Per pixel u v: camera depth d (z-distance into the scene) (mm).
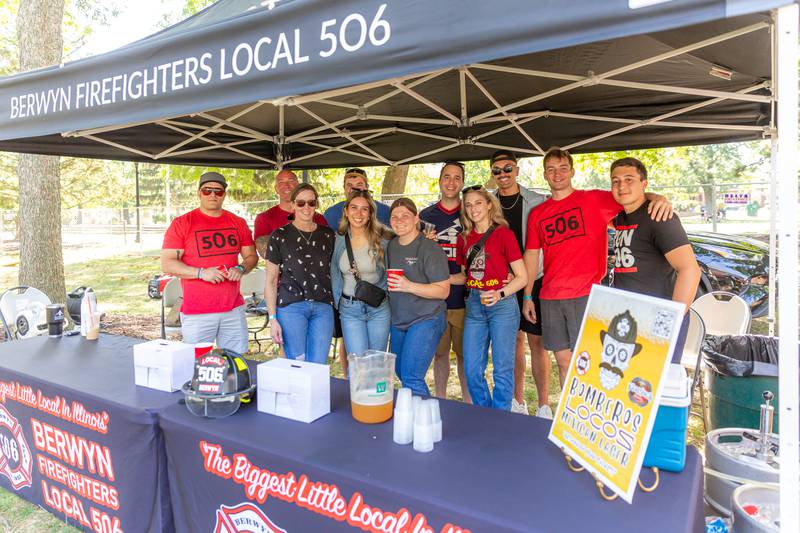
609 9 1135
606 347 1416
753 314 5707
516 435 1705
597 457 1339
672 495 1316
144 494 1937
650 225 2590
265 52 1622
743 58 2340
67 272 13953
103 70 2020
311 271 3018
